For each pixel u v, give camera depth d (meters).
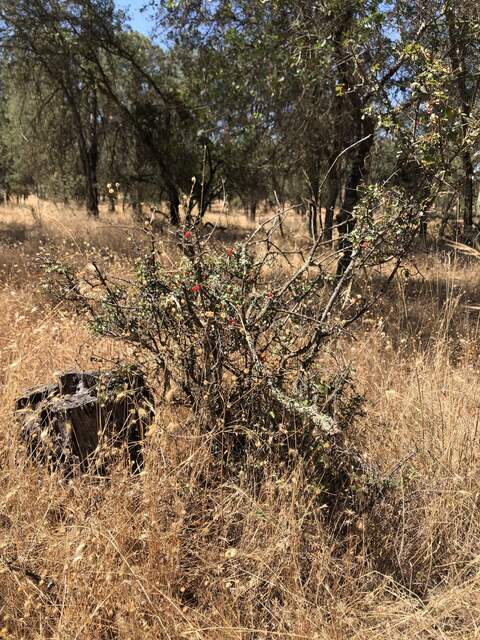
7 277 7.71
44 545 2.44
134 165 19.83
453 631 2.29
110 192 3.41
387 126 3.79
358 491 2.73
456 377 3.90
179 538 2.44
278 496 2.68
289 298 3.31
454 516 2.83
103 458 2.89
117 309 3.15
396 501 2.88
